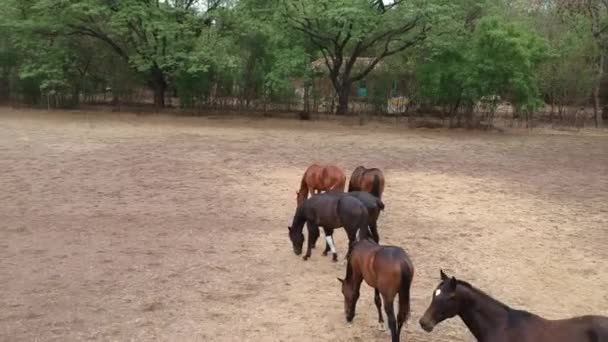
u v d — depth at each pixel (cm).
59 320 792
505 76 3006
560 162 2198
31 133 2562
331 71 3469
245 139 2580
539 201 1567
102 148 2228
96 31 3356
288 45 3294
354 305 796
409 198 1562
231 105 3634
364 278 758
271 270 1005
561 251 1141
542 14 3675
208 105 3569
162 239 1159
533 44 3039
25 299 857
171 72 3344
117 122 3058
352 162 2078
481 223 1330
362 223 953
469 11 3428
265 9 3266
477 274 1005
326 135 2784
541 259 1091
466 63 3084
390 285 702
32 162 1908
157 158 2052
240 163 2005
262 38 3400
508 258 1093
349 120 3372
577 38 3412
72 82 3606
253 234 1207
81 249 1086
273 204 1455
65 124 2912
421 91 3262
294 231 1049
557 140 2814
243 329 780
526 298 909
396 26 3119
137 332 763
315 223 1024
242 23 3225
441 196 1595
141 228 1228
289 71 3109
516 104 3173
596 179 1888
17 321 786
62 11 3169
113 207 1388
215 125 3055
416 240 1190
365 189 1210
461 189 1694
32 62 3438
